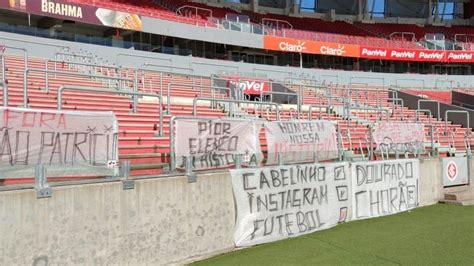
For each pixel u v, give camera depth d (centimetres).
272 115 1634
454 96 2861
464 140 1812
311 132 847
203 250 626
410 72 3856
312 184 797
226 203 662
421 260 622
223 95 1883
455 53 3734
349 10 4416
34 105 1044
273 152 773
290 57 3481
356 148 1184
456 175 1205
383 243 713
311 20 4141
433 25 4550
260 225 703
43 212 472
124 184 543
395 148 1098
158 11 2995
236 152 727
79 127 534
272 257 631
